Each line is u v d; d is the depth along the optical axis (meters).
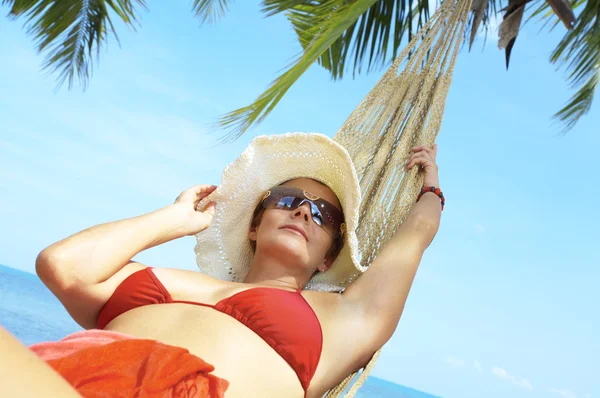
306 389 2.01
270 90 5.03
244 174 2.62
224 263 2.72
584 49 6.55
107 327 2.04
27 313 31.41
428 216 2.63
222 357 1.85
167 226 2.27
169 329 1.92
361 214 2.89
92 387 1.44
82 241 2.03
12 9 7.50
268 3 5.13
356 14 4.88
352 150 2.99
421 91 3.15
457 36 3.28
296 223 2.49
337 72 6.48
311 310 2.14
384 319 2.26
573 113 8.02
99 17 8.02
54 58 7.96
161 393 1.49
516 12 4.18
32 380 0.78
